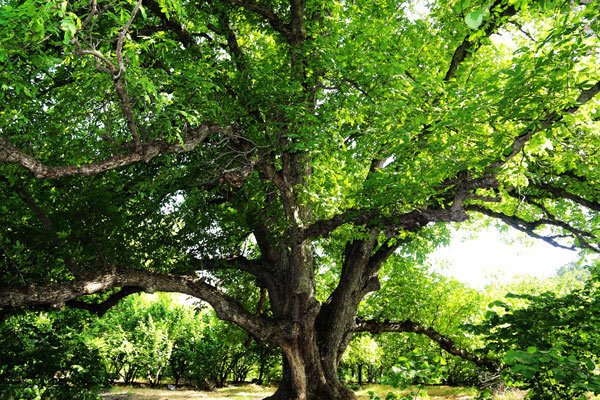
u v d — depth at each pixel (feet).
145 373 79.71
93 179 29.14
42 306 29.09
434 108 26.45
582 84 20.17
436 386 66.44
